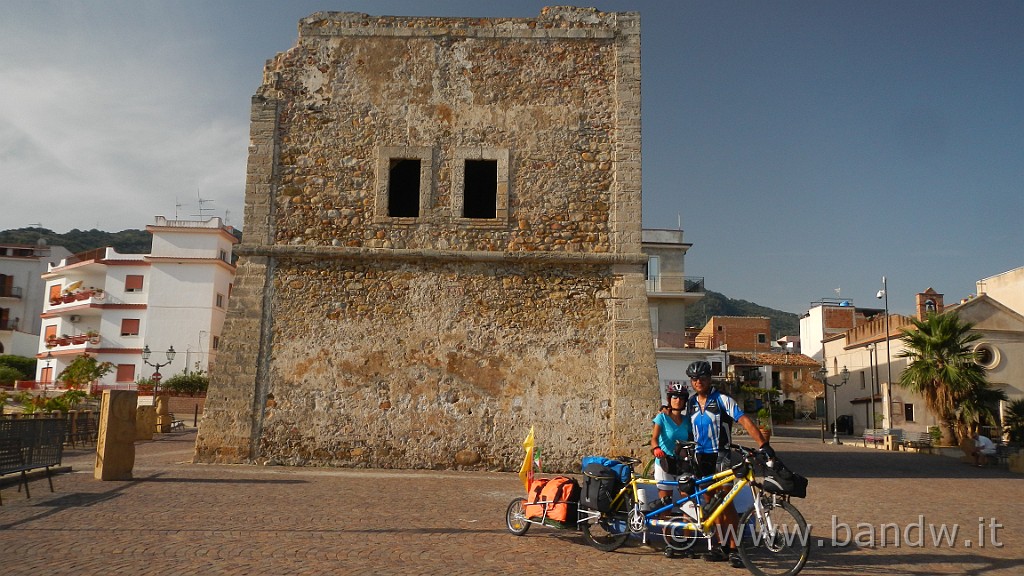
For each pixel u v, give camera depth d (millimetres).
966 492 14023
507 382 15109
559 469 14789
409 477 13430
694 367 7492
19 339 61719
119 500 9867
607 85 16078
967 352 27859
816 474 17203
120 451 12102
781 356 61969
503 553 7281
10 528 7914
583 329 15297
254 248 15422
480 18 16281
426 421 14961
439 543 7645
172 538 7516
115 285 49875
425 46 16188
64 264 54500
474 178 17125
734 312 165500
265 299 15336
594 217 15672
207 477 12633
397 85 16078
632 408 14891
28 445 10391
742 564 6922
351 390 15039
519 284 15445
